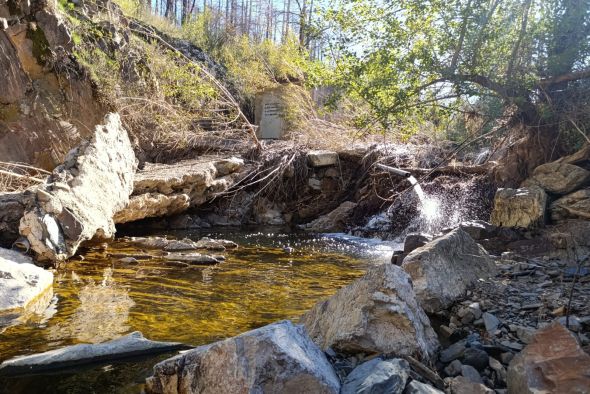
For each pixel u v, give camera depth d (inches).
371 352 125.7
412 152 463.8
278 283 239.1
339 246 359.9
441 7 305.6
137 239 322.7
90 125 430.0
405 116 361.4
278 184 480.7
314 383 99.4
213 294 215.6
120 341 149.3
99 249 291.9
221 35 749.9
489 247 262.7
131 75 473.7
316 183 482.3
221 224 439.5
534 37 318.0
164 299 204.7
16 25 394.3
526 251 248.4
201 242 330.3
